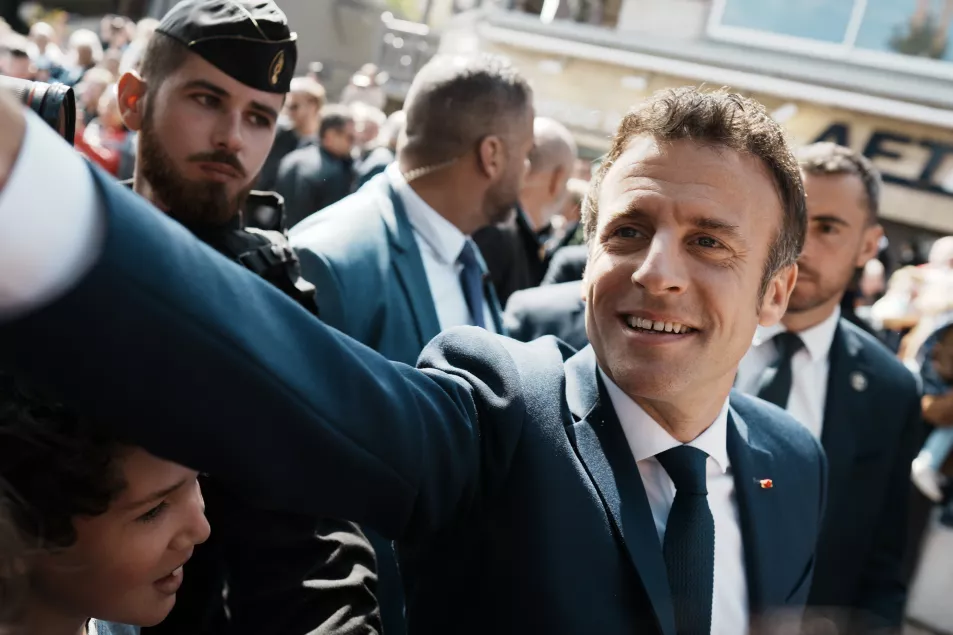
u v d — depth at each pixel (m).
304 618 1.12
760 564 1.27
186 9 1.50
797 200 1.16
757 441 1.38
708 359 1.10
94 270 0.52
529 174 3.48
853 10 7.14
